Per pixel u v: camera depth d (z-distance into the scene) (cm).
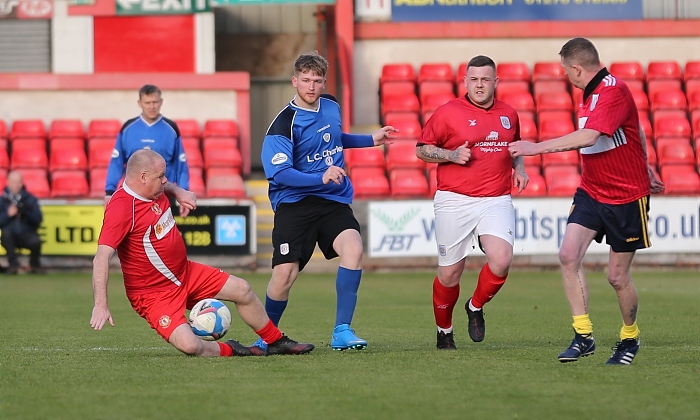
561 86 5934
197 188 5319
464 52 6116
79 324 2753
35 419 1353
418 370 1756
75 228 4931
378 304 3350
